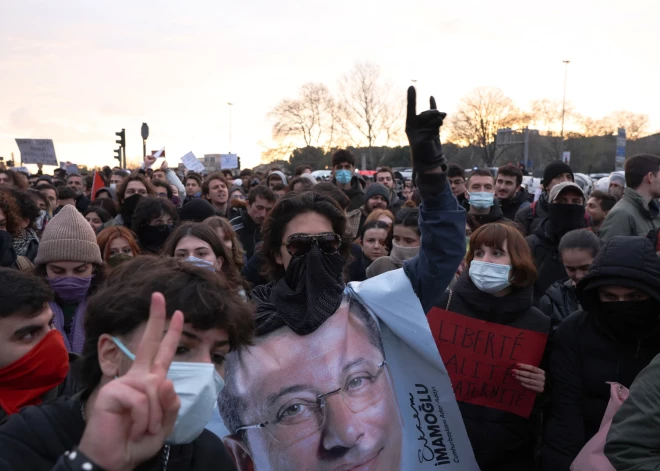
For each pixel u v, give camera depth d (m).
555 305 3.78
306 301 2.25
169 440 1.42
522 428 3.07
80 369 1.48
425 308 2.46
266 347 2.24
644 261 2.64
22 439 1.40
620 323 2.69
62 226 3.34
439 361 2.39
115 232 4.23
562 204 4.88
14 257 4.25
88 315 1.48
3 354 2.18
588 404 2.86
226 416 2.22
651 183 5.40
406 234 4.32
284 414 2.23
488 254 3.11
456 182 7.38
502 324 3.09
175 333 1.22
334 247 2.28
